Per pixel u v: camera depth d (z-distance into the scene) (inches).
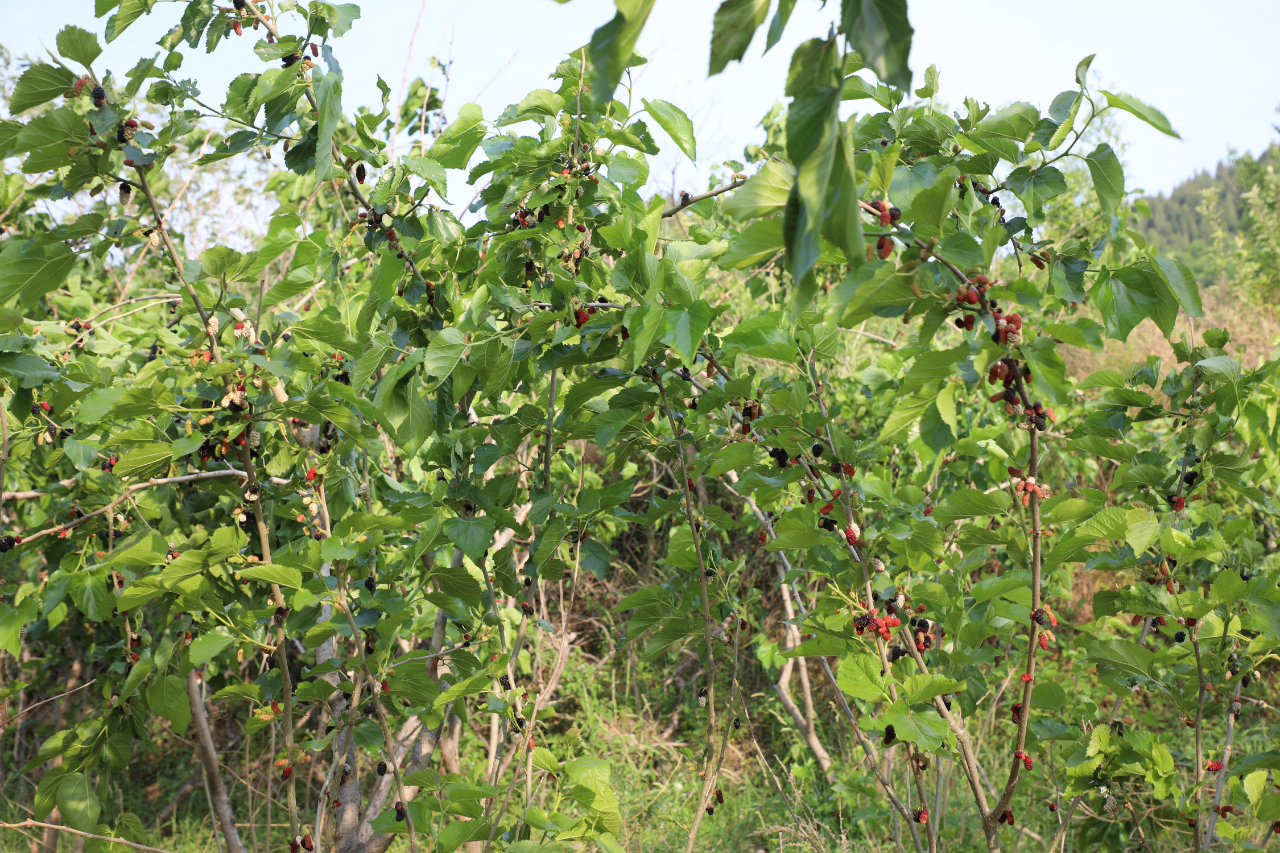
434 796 91.0
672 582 104.1
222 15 84.6
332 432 108.6
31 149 74.5
